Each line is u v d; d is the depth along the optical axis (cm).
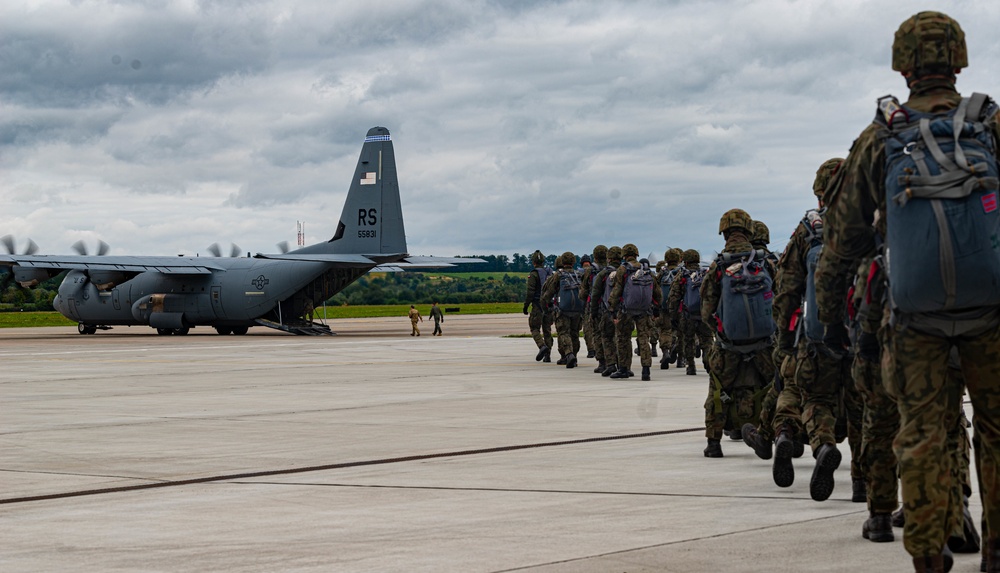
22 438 1212
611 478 895
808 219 734
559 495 815
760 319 948
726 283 956
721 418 996
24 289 4425
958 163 450
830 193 528
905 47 493
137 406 1575
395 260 4400
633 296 1953
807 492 819
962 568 572
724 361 981
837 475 902
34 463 1023
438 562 600
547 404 1551
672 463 978
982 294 448
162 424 1341
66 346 3594
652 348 2653
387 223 4478
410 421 1346
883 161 486
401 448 1099
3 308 11669
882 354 511
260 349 3253
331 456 1050
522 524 705
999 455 498
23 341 4075
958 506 571
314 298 4538
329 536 679
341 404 1579
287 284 4347
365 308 11875
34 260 4238
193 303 4497
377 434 1219
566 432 1219
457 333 4459
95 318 4731
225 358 2798
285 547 648
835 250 538
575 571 571
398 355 2870
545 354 2509
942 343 478
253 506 791
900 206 460
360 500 809
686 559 595
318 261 4231
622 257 2042
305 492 849
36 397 1728
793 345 758
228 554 632
